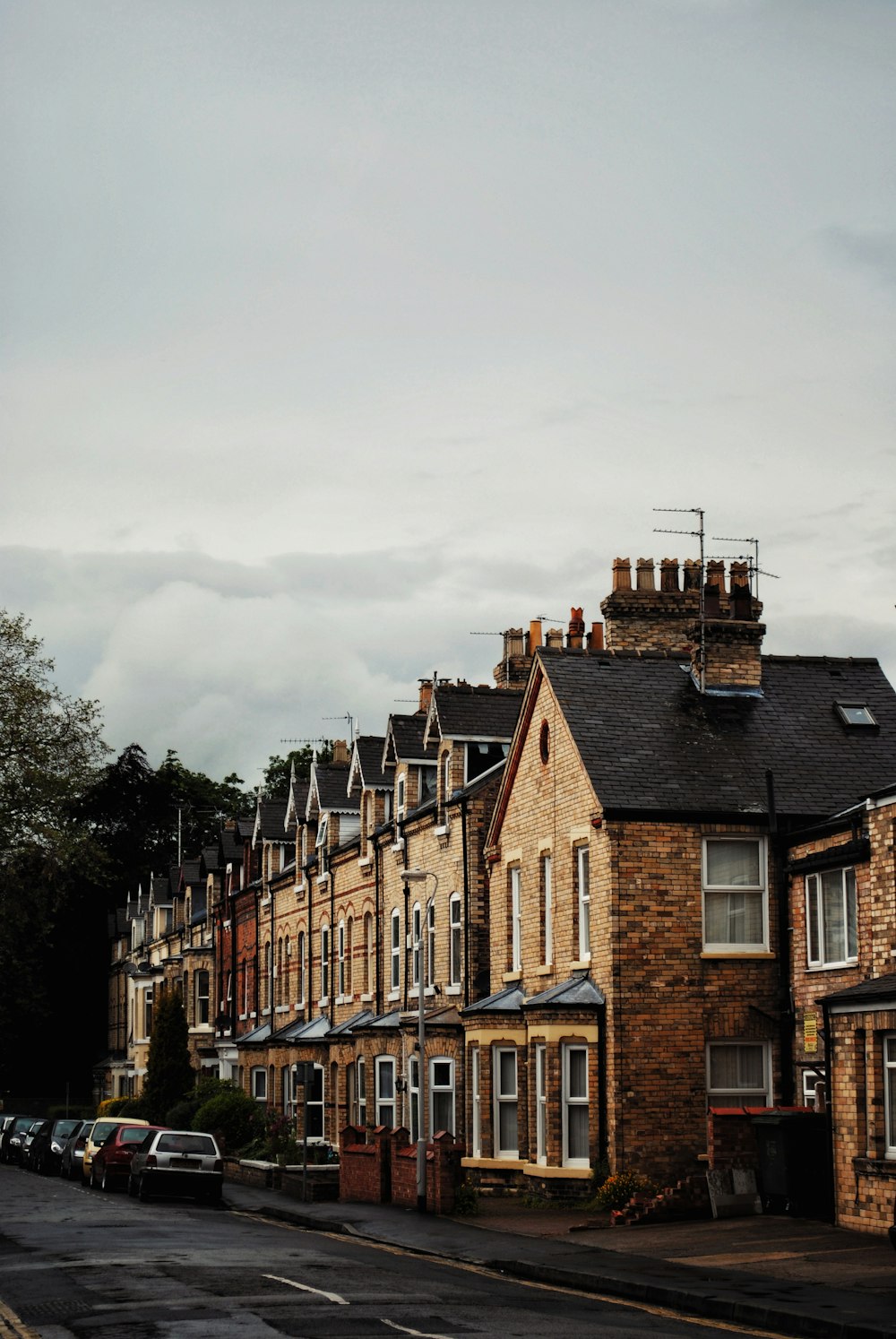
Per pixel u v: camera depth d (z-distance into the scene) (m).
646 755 31.16
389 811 44.78
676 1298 17.06
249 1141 48.53
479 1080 32.59
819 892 28.59
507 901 35.12
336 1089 45.44
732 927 30.06
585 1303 17.16
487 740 38.81
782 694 33.41
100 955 96.81
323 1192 35.84
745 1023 29.58
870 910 26.11
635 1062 29.12
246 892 62.34
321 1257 21.69
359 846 46.56
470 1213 29.06
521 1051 32.41
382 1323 14.53
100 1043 96.69
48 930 60.88
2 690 56.62
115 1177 38.81
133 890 100.62
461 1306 16.23
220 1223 28.95
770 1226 24.16
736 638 33.31
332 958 49.19
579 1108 29.73
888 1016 22.80
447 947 38.22
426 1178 30.08
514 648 42.78
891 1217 22.27
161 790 104.19
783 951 29.92
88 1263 20.52
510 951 34.88
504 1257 21.64
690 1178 26.53
